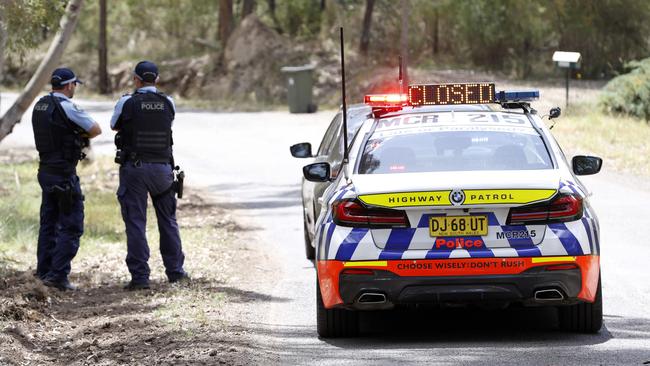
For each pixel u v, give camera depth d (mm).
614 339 18906
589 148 57406
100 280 27656
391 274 18031
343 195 18594
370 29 123750
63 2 41688
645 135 63219
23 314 21906
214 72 123812
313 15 132875
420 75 107438
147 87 25641
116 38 143250
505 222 18016
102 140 75938
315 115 92125
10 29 39812
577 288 18125
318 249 19078
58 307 23656
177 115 95438
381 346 18984
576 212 18156
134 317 21938
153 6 141625
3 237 34031
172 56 135500
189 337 19656
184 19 141000
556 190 18109
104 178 54406
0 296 23156
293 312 22422
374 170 19531
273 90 116125
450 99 21281
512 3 112562
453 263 17906
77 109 25672
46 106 25609
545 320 20828
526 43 114688
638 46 109438
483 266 17891
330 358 18062
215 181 52531
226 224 37812
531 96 21531
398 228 18125
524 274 17875
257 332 20312
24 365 18188
